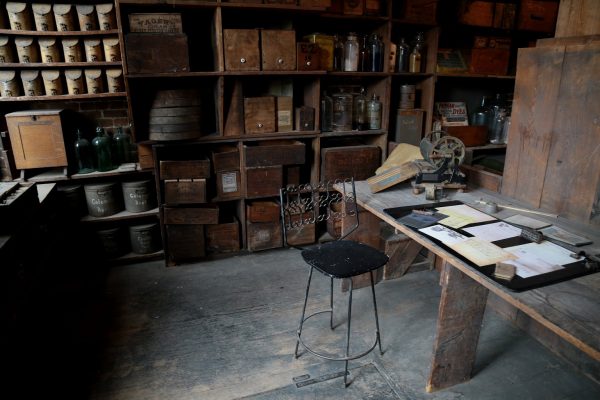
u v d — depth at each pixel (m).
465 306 1.80
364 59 3.31
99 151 2.99
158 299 2.68
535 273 1.42
